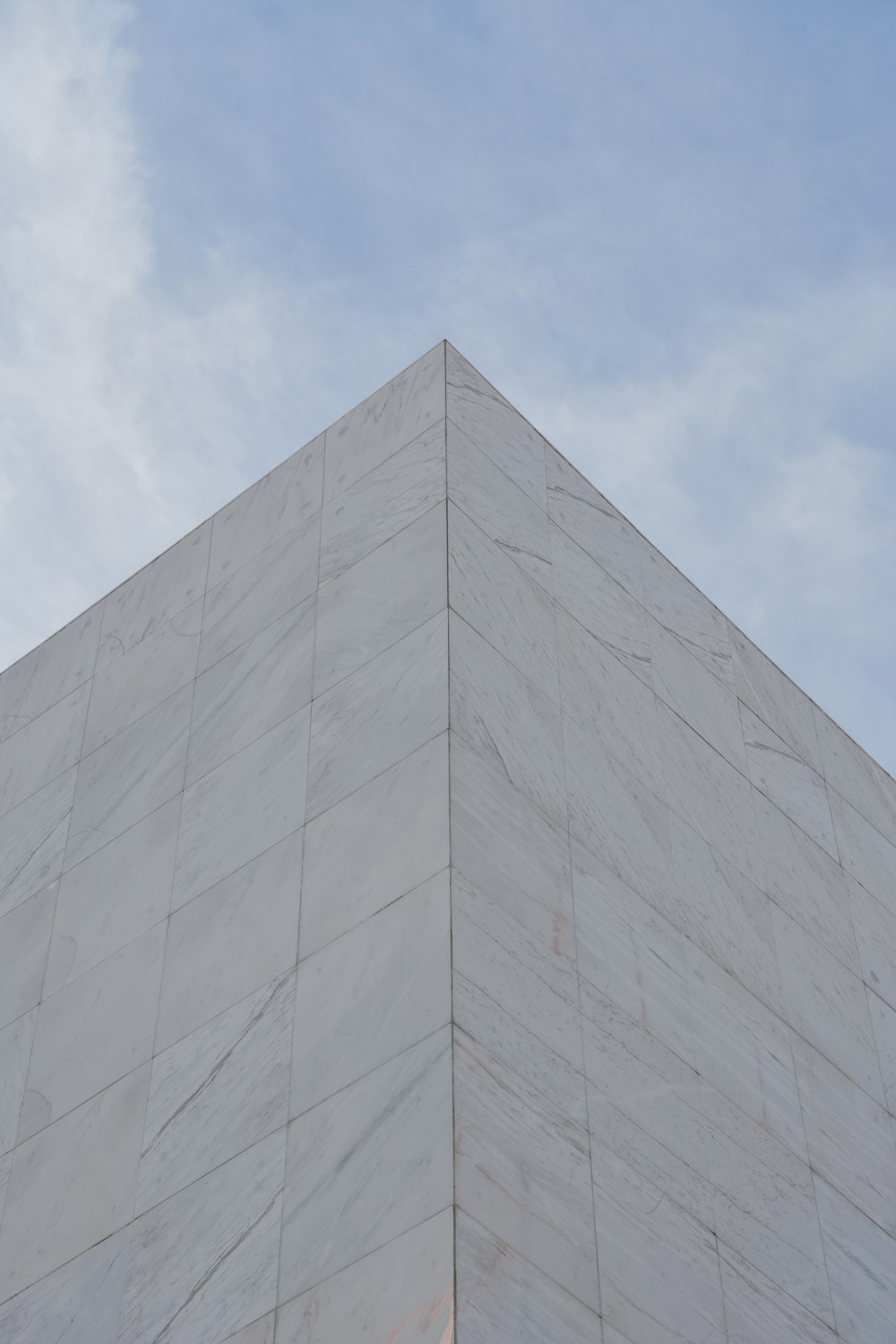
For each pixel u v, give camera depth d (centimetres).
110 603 2419
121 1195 1738
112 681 2303
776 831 2219
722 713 2261
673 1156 1700
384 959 1645
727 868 2070
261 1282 1541
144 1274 1650
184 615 2266
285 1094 1650
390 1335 1410
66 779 2241
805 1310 1744
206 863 1934
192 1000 1823
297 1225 1548
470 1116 1503
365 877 1727
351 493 2141
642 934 1850
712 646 2330
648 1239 1606
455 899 1633
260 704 2028
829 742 2469
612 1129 1644
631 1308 1536
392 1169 1505
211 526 2344
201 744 2073
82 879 2092
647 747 2059
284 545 2186
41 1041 1969
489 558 1989
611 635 2122
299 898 1784
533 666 1941
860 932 2259
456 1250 1415
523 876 1728
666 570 2330
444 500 1984
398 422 2153
